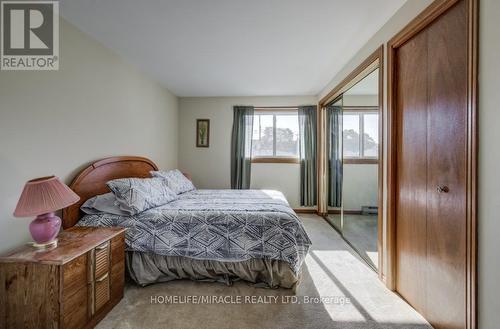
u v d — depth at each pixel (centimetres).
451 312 141
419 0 163
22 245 165
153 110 357
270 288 201
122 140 280
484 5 117
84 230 185
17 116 164
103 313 163
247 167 448
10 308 135
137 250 201
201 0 175
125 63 284
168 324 158
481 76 119
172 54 269
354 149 317
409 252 181
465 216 130
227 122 453
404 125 187
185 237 204
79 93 215
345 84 302
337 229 357
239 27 212
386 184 205
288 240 201
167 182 301
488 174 117
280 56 274
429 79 160
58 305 132
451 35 141
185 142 458
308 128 437
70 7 183
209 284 207
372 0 176
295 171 452
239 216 211
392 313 170
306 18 199
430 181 159
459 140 136
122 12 190
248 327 155
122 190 217
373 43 227
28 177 171
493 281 115
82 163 219
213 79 355
